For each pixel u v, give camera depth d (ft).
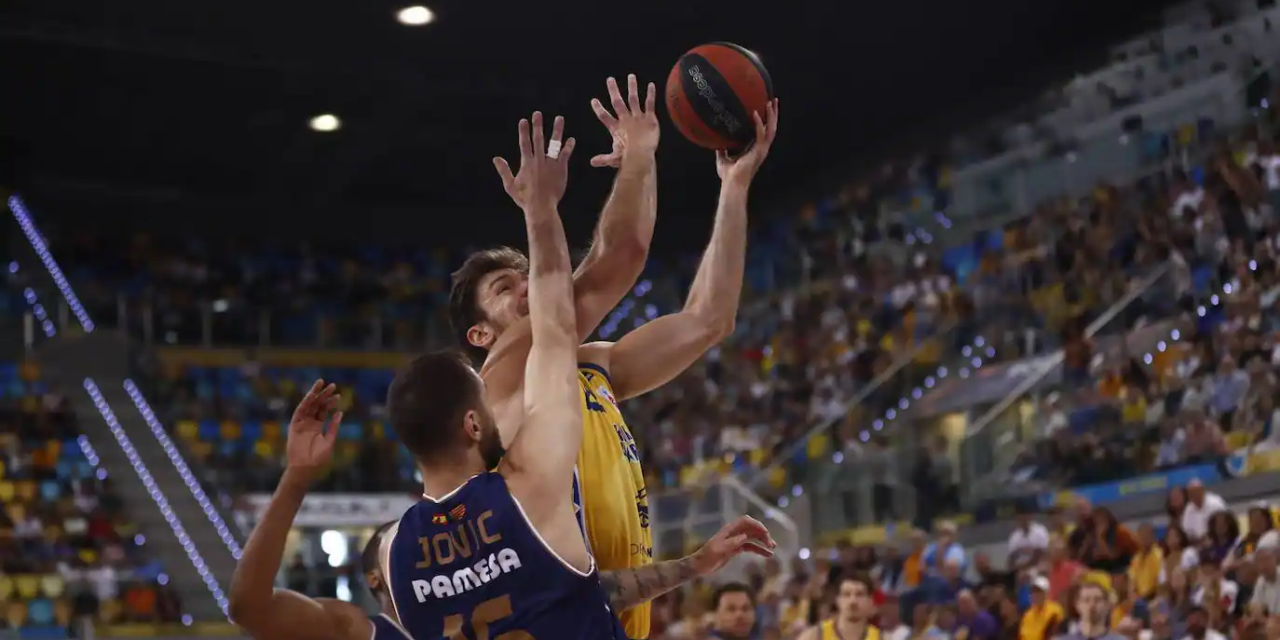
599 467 9.79
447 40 60.85
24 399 61.62
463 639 8.11
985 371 47.70
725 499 46.75
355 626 8.30
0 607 48.55
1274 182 46.78
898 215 69.36
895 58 64.64
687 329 10.92
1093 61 62.34
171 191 77.61
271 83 64.39
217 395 68.33
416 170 76.48
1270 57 53.31
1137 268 48.98
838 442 50.03
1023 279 54.85
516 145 72.84
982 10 59.57
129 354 65.31
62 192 74.95
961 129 68.54
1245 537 30.12
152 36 59.41
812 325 67.51
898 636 32.65
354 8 57.31
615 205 10.36
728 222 11.29
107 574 50.75
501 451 8.68
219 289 76.23
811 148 75.05
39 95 65.10
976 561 37.01
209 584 52.65
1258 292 41.65
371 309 78.07
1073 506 38.27
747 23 60.34
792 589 39.52
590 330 10.20
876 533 45.27
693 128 11.42
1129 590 30.81
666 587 9.46
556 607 8.05
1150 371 42.14
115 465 58.70
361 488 58.75
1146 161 56.34
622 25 59.82
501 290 10.33
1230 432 38.04
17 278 67.05
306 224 79.92
